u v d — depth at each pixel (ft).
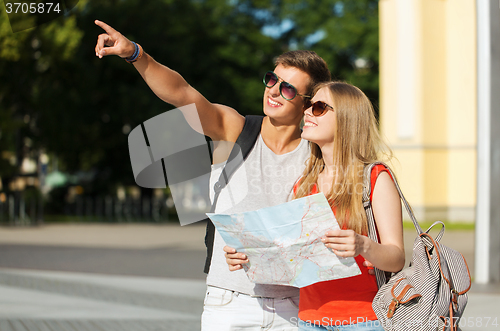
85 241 51.62
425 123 68.39
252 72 92.43
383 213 7.13
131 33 88.02
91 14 86.53
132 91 87.66
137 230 67.46
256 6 97.25
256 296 8.31
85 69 87.20
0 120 74.23
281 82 8.41
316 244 6.93
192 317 20.58
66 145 91.66
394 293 6.91
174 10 90.07
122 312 21.35
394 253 6.86
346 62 94.22
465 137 69.82
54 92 87.61
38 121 90.48
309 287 7.57
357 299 7.27
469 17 69.56
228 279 8.39
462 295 7.03
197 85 89.20
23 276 29.91
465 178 69.82
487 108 26.86
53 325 19.04
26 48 74.02
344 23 89.71
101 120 91.61
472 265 30.83
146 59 7.72
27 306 22.34
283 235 7.04
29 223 76.43
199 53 89.56
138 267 33.53
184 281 28.37
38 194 78.64
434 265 6.93
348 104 7.54
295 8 94.58
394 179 7.32
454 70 70.08
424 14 68.54
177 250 42.96
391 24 69.67
